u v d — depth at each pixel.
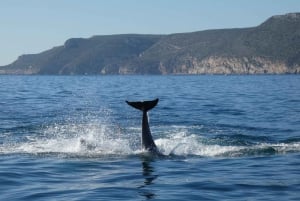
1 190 17.48
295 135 30.06
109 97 66.81
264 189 17.33
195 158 23.33
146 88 97.56
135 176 19.61
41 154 24.34
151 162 22.38
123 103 55.47
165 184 18.23
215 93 76.31
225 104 53.50
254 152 24.58
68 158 23.36
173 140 27.67
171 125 34.88
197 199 16.17
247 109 47.41
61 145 26.66
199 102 56.53
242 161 22.53
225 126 34.41
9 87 102.00
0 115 41.12
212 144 26.78
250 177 19.22
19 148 25.86
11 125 34.38
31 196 16.59
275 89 90.06
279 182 18.31
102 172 20.41
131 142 27.62
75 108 49.16
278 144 26.70
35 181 18.88
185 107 49.84
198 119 38.78
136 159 23.11
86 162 22.45
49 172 20.42
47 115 41.78
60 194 16.84
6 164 22.00
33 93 76.69
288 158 23.00
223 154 24.22
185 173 20.08
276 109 47.19
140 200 16.06
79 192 17.08
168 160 22.86
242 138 28.88
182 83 133.00
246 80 163.50
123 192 17.05
